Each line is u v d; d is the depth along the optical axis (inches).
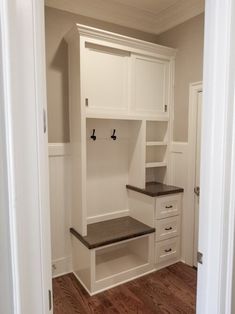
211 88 38.3
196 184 107.5
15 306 23.7
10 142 22.1
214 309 40.1
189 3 102.2
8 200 22.9
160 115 113.8
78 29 86.7
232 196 39.0
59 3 95.0
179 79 113.3
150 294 90.2
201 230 41.4
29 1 22.5
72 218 103.8
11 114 22.0
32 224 24.0
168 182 119.3
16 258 23.2
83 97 90.7
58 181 100.8
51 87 96.8
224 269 39.5
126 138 117.5
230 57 36.2
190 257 110.2
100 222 111.0
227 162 37.9
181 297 88.6
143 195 109.2
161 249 107.8
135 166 114.3
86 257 91.9
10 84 21.7
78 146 94.2
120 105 101.6
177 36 112.7
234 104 37.5
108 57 96.8
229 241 39.4
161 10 109.5
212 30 37.4
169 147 118.0
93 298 87.9
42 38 24.6
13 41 21.5
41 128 24.2
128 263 104.8
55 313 80.5
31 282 24.3
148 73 108.3
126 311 81.6
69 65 98.4
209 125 39.0
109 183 114.3
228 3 35.2
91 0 98.8
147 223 107.8
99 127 109.4
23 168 23.1
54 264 102.0
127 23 112.1
